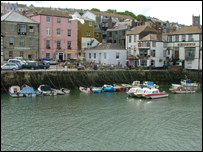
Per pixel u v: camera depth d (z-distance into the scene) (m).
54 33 70.94
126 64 76.69
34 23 67.38
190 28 74.94
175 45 76.56
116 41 85.06
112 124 31.81
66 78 54.25
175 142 27.03
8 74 49.56
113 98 46.88
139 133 29.16
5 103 40.62
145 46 73.19
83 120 33.06
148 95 48.16
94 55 77.44
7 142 26.19
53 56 70.94
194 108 40.81
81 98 45.94
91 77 56.84
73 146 25.53
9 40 64.06
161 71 65.94
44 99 44.22
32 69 55.78
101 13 109.00
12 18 64.50
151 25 94.62
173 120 34.19
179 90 55.47
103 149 25.02
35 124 31.20
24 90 46.34
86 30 81.75
